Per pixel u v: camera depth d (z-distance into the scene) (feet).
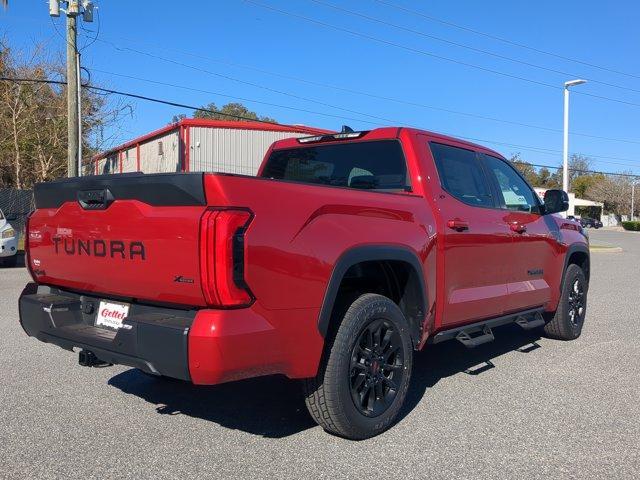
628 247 99.81
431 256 15.16
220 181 10.72
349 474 11.71
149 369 11.41
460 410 15.46
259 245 10.99
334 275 12.33
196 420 14.64
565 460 12.47
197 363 10.62
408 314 15.08
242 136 81.25
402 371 14.21
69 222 13.42
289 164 19.45
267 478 11.51
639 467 12.17
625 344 23.26
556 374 18.92
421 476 11.66
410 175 16.11
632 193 294.46
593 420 14.80
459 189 17.30
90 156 103.09
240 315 10.88
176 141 79.41
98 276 12.86
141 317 11.75
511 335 24.88
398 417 14.89
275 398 16.38
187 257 10.90
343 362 12.71
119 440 13.34
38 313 13.84
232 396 16.52
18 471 11.74
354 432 13.10
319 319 12.07
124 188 11.92
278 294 11.34
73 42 58.34
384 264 14.60
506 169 20.30
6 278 41.96
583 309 24.29
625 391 17.17
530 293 19.80
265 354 11.23
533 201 21.36
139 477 11.53
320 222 12.28
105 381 17.69
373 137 17.12
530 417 14.98
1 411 15.10
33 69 91.97
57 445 13.03
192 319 11.14
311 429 14.07
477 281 17.12
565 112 96.43
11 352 20.75
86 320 13.84
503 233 18.17
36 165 94.12
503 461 12.38
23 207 76.02
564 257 22.21
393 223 14.16
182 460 12.31
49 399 16.05
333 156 18.11
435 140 17.15
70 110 58.54
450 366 19.83
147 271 11.66
